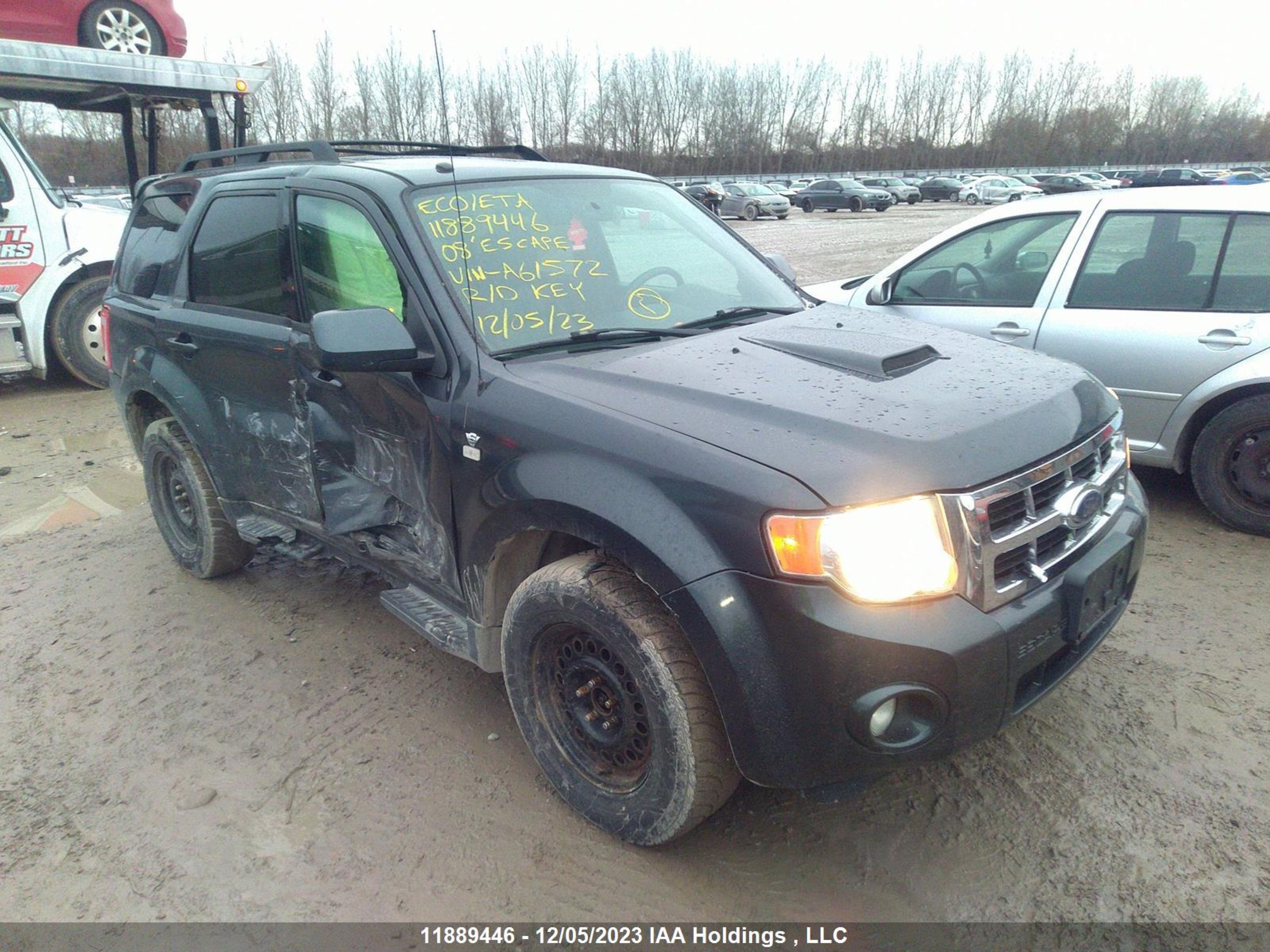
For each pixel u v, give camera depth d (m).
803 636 2.11
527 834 2.71
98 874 2.63
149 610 4.25
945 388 2.58
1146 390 4.56
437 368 2.88
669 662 2.32
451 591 3.03
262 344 3.50
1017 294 4.99
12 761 3.18
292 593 4.36
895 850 2.59
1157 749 2.94
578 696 2.69
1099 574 2.46
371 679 3.58
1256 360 4.26
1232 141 94.06
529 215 3.29
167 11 9.32
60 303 8.51
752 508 2.15
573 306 3.08
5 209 8.07
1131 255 4.65
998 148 91.12
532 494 2.52
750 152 79.06
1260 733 3.00
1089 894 2.40
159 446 4.32
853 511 2.11
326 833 2.75
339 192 3.27
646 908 2.43
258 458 3.71
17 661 3.85
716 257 3.67
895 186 50.38
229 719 3.36
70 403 8.48
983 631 2.17
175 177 4.48
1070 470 2.48
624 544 2.33
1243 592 3.94
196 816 2.85
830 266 17.80
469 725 3.26
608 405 2.53
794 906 2.42
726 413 2.42
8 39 8.47
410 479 3.04
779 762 2.20
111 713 3.45
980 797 2.77
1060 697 3.23
